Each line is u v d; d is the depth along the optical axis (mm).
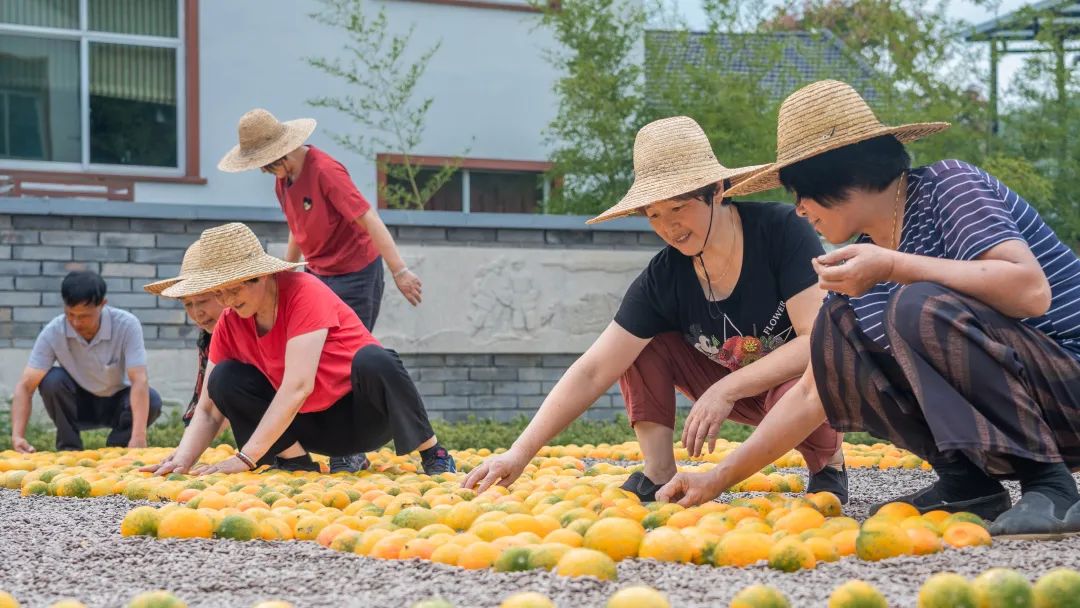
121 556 3000
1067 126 13789
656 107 13172
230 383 5086
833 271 2842
